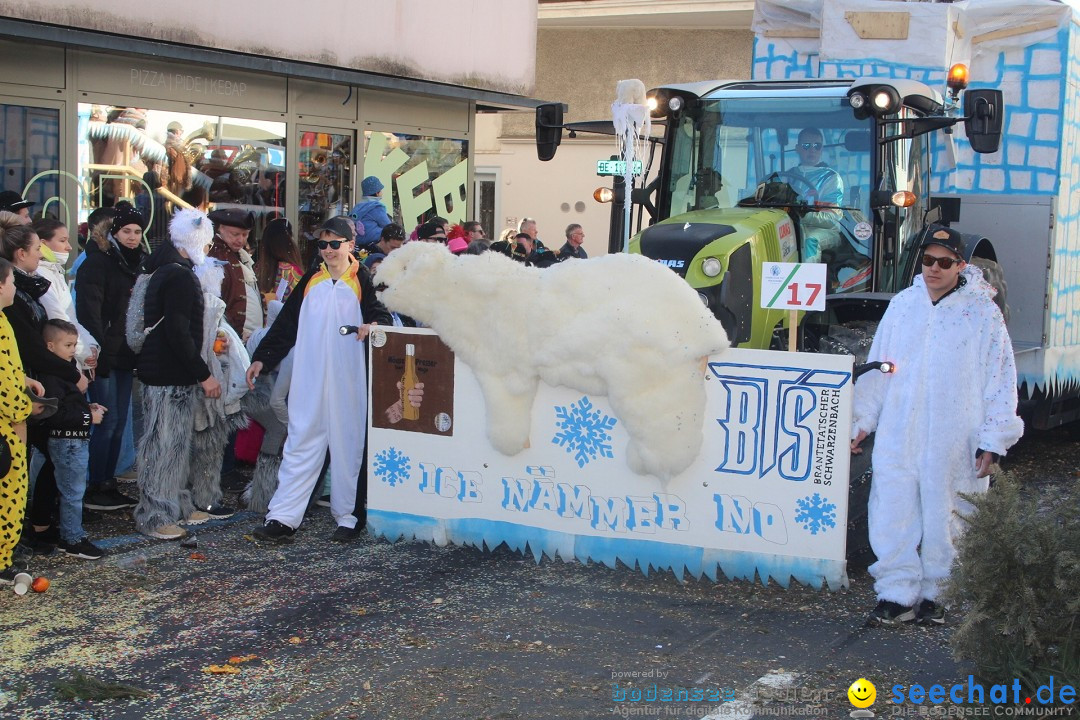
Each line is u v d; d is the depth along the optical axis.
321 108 11.81
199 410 6.94
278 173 11.42
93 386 7.11
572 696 4.65
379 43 12.38
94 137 9.59
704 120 8.09
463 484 6.49
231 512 7.24
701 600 5.85
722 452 5.85
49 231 6.74
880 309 7.43
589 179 22.80
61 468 6.23
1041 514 4.43
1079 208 9.84
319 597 5.83
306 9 11.43
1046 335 9.25
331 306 6.70
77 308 7.02
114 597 5.77
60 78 9.27
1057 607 4.30
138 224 7.23
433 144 13.47
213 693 4.66
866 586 6.11
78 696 4.59
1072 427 10.88
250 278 8.14
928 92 8.16
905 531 5.39
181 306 6.55
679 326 5.80
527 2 14.71
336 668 4.92
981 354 5.30
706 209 7.93
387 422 6.65
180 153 10.36
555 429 6.20
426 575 6.20
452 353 6.42
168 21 9.99
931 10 9.16
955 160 9.52
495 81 14.29
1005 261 9.35
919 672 4.93
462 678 4.82
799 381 5.66
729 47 21.94
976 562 4.41
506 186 23.48
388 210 12.91
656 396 5.84
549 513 6.28
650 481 6.01
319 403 6.70
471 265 6.25
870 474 6.44
